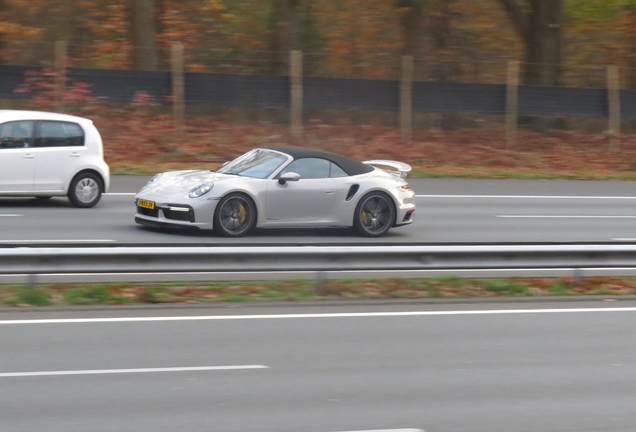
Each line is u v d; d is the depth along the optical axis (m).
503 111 36.28
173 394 8.64
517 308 13.16
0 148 19.78
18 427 7.60
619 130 37.56
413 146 34.50
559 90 36.84
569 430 7.99
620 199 28.02
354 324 11.79
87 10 40.44
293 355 10.19
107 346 10.30
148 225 17.98
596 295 14.48
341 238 18.58
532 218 23.33
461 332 11.57
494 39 46.84
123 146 30.81
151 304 12.56
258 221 17.84
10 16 39.47
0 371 9.21
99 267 12.68
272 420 7.98
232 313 12.17
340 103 34.62
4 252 12.23
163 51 38.88
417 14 41.97
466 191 27.88
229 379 9.19
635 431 8.02
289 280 14.37
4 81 31.50
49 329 10.95
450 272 15.67
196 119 33.28
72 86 32.25
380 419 8.11
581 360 10.41
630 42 46.81
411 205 19.58
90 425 7.70
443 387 9.17
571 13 47.28
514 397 8.92
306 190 18.20
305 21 42.22
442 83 35.72
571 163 34.75
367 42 42.81
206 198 17.34
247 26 41.91
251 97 33.75
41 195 20.45
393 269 13.79
